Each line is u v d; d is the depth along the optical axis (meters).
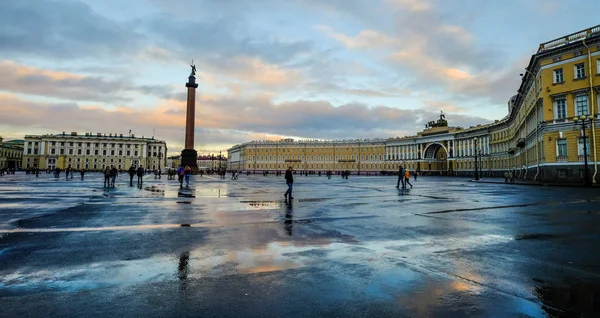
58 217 10.41
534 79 41.94
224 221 9.84
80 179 42.66
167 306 3.95
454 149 103.06
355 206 13.77
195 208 12.84
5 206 13.17
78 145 147.50
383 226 9.10
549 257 6.04
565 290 4.45
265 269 5.32
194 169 69.75
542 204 14.66
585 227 9.01
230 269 5.32
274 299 4.16
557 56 36.12
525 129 51.16
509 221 9.97
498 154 81.19
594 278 4.91
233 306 3.96
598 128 32.34
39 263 5.55
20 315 3.67
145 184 31.12
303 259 5.89
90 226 8.91
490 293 4.36
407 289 4.50
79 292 4.34
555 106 36.34
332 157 141.50
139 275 5.02
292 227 8.91
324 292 4.39
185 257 5.98
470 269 5.34
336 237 7.68
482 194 20.59
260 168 151.25
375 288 4.53
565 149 35.12
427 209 12.80
